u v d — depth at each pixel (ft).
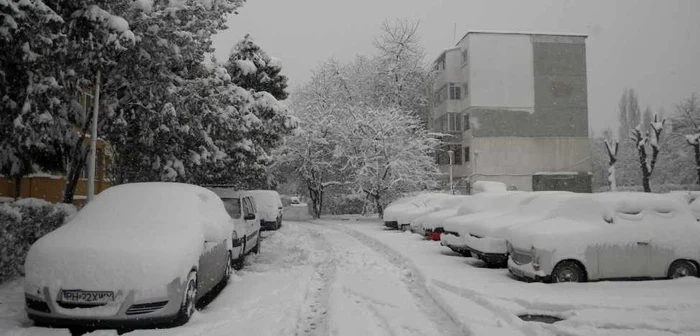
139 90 37.91
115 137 40.24
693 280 27.71
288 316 22.21
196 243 21.94
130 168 44.78
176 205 24.38
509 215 35.91
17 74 28.09
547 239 27.91
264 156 75.05
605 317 20.56
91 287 18.85
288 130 57.16
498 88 140.97
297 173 122.72
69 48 28.60
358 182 103.14
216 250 25.66
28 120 27.53
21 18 24.44
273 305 24.12
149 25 34.55
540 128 141.38
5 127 29.63
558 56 143.13
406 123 109.19
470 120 140.15
